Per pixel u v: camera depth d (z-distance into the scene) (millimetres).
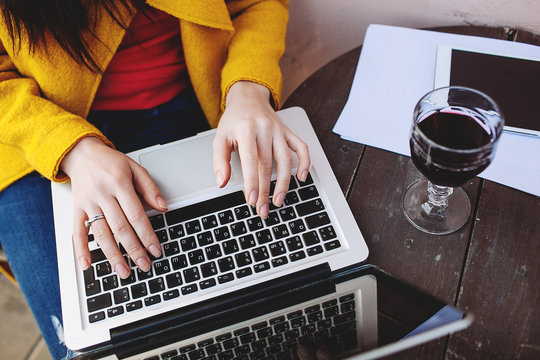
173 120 863
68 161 656
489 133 505
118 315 526
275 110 754
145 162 649
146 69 815
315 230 556
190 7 715
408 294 511
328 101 712
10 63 763
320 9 1012
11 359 1218
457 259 527
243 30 817
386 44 741
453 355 460
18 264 737
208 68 820
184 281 538
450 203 567
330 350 477
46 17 629
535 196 561
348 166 625
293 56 1177
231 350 504
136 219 569
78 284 552
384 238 556
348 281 531
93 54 715
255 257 544
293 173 608
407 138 637
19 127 675
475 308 490
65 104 763
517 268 511
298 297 525
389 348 468
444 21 872
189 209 588
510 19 781
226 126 641
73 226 591
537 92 628
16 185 801
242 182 608
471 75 656
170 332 521
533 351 455
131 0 693
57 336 667
